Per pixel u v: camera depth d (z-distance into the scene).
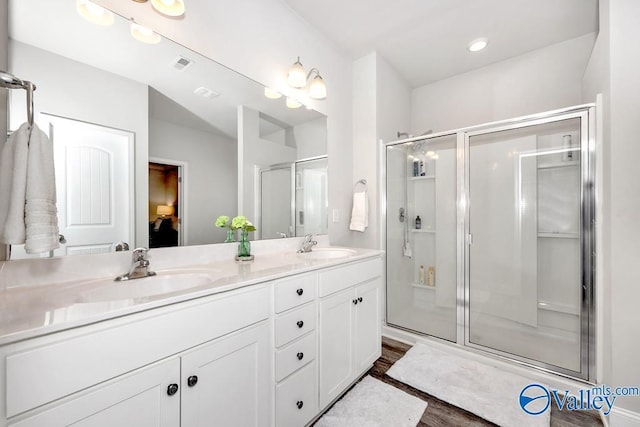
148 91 1.22
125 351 0.71
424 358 1.94
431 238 2.47
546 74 2.33
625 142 1.29
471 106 2.71
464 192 2.21
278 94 1.81
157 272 1.16
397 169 2.54
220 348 0.93
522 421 1.33
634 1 1.28
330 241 2.28
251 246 1.65
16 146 0.79
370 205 2.43
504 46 2.33
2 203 0.79
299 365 1.23
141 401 0.74
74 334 0.64
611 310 1.33
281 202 1.85
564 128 1.79
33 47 0.93
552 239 1.92
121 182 1.13
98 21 1.08
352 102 2.54
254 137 1.67
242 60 1.59
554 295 1.92
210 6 1.43
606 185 1.46
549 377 1.65
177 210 1.31
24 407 0.57
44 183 0.83
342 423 1.33
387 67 2.58
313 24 2.05
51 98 0.96
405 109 2.91
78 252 1.01
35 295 0.84
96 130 1.07
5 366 0.55
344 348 1.53
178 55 1.31
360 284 1.68
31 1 0.93
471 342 2.12
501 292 2.10
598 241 1.59
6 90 0.88
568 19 1.99
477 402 1.47
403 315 2.52
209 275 1.13
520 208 2.02
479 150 2.15
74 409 0.63
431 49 2.37
